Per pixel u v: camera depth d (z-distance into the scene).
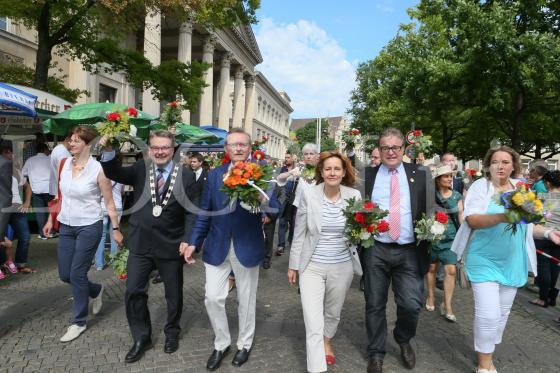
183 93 12.45
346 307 4.84
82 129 3.56
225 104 35.00
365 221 2.85
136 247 3.26
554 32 12.04
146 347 3.45
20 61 16.61
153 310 4.46
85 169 3.54
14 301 4.59
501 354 3.64
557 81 11.21
